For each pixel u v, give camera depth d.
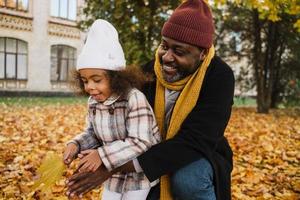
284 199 4.75
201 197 2.51
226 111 2.53
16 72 24.19
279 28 16.28
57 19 25.89
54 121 10.75
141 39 10.66
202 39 2.43
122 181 2.54
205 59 2.55
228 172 2.63
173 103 2.61
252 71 18.75
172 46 2.44
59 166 2.58
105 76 2.37
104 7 11.24
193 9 2.44
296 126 11.73
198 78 2.53
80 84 2.57
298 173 5.96
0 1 22.72
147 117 2.42
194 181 2.48
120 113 2.46
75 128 9.52
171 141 2.40
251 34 18.11
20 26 24.08
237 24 17.88
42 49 25.27
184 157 2.38
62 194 4.53
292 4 8.00
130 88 2.46
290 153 7.36
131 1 10.52
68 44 26.67
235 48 18.61
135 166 2.33
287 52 18.03
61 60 26.56
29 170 5.53
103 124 2.49
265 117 14.46
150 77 2.68
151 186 2.58
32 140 7.75
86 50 2.38
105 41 2.39
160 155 2.35
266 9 8.33
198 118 2.46
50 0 25.48
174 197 2.61
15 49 24.11
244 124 11.79
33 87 24.92
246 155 7.09
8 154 6.39
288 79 18.31
